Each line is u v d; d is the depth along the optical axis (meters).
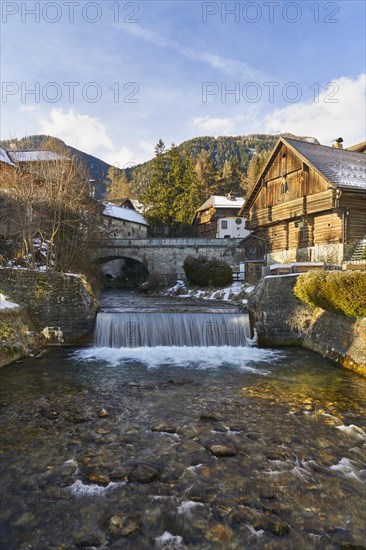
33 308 13.04
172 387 8.67
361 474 4.98
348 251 19.33
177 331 13.51
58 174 20.67
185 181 55.12
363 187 18.52
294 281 13.57
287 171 23.30
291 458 5.36
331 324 11.89
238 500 4.37
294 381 9.22
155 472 4.87
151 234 57.09
